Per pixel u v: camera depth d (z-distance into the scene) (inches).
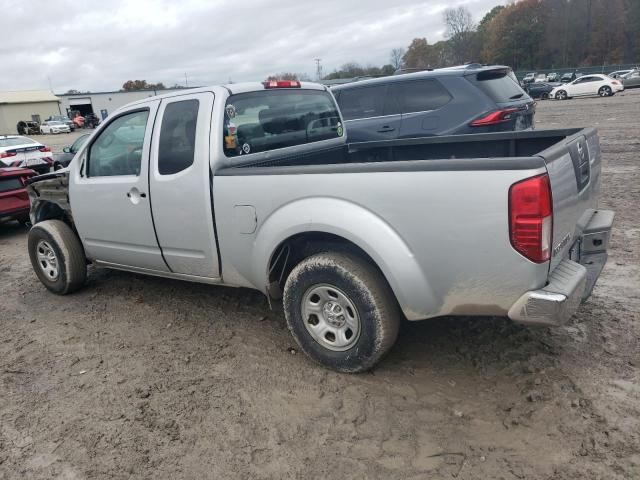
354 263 131.3
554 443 111.0
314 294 140.5
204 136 152.6
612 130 592.4
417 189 117.6
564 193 117.0
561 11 3329.2
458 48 3752.5
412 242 120.6
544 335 152.4
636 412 117.4
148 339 172.7
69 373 154.8
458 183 112.9
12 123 2449.6
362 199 125.2
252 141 163.3
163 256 173.3
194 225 159.2
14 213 338.6
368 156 203.8
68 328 185.5
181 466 113.6
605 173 370.9
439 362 144.6
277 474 109.4
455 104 286.2
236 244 151.7
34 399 142.6
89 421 131.1
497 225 110.3
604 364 136.1
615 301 171.3
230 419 127.7
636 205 283.3
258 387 140.1
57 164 498.6
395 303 132.3
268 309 188.1
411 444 114.9
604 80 1228.5
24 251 306.5
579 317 161.8
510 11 3486.7
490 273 113.9
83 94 2878.9
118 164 180.9
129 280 228.4
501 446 111.9
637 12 3075.8
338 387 136.7
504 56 3521.2
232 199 148.3
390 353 150.6
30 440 125.7
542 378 131.7
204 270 164.4
